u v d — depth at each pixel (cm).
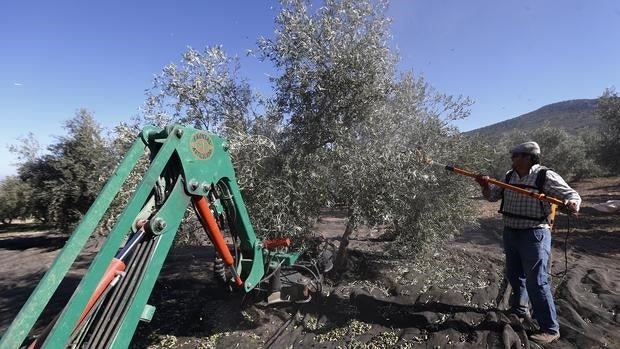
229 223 375
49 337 204
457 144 689
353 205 542
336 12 552
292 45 537
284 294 502
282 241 426
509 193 439
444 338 418
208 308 537
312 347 435
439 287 564
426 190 636
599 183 2461
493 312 457
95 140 1282
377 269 645
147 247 261
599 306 504
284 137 559
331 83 531
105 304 263
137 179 451
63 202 1295
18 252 1177
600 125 1797
